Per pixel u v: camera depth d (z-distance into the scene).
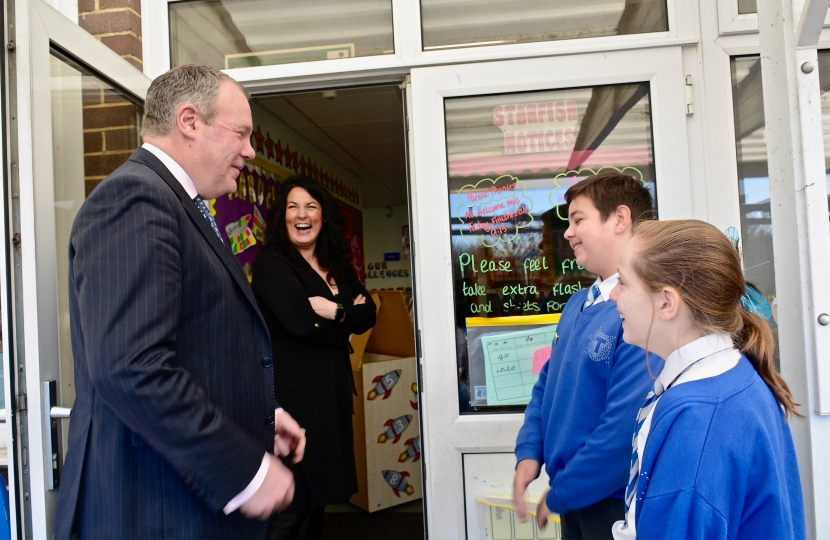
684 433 0.78
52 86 1.48
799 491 0.86
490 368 1.96
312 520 2.26
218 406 1.12
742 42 1.89
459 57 1.96
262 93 2.15
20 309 1.33
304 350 2.16
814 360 1.31
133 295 0.94
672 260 0.85
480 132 1.98
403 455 3.18
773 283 1.91
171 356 0.97
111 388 0.92
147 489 1.06
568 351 1.28
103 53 1.66
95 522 1.06
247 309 1.21
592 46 1.92
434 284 1.96
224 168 1.23
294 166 3.88
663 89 1.90
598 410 1.19
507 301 1.97
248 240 2.92
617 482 1.10
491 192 1.98
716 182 1.91
